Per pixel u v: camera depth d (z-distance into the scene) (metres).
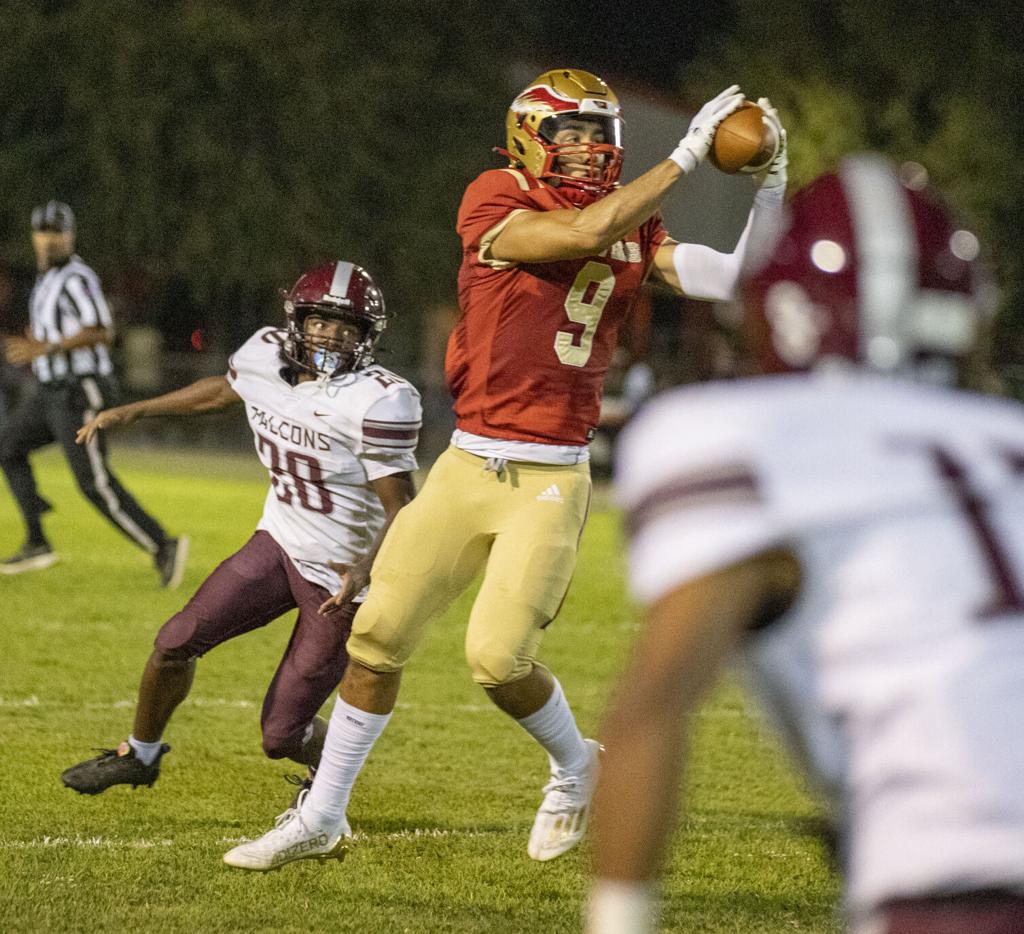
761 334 6.09
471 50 93.50
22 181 85.19
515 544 14.03
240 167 85.75
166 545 32.62
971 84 89.00
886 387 5.82
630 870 5.43
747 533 5.43
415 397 15.69
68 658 25.94
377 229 90.75
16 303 92.12
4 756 19.58
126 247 85.88
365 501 15.96
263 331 16.58
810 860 16.20
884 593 5.54
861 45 91.44
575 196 14.08
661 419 5.75
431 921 13.97
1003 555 5.59
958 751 5.43
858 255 5.86
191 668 16.27
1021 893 5.41
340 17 88.69
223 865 15.37
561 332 14.05
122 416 16.55
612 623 31.97
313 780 15.12
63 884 14.57
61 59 84.38
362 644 14.28
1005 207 85.44
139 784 16.83
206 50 84.00
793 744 5.98
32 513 34.16
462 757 20.67
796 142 88.38
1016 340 77.62
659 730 5.39
